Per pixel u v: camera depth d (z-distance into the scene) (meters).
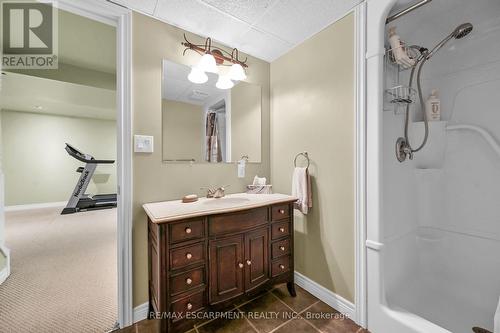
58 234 3.05
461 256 1.57
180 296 1.21
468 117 1.56
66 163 5.20
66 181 5.20
